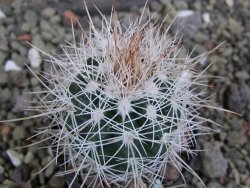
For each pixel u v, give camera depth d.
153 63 0.12
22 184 0.16
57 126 0.15
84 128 0.12
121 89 0.12
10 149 0.16
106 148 0.12
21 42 0.18
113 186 0.14
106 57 0.12
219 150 0.16
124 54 0.12
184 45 0.19
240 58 0.19
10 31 0.19
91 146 0.12
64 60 0.15
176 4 0.20
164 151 0.13
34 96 0.17
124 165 0.12
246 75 0.19
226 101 0.18
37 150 0.16
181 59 0.15
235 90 0.18
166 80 0.13
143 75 0.12
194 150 0.14
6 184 0.16
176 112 0.13
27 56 0.18
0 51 0.18
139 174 0.13
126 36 0.14
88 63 0.13
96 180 0.13
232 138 0.17
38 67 0.18
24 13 0.19
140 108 0.12
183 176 0.14
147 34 0.14
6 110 0.17
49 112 0.13
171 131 0.13
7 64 0.18
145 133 0.12
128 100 0.12
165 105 0.12
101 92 0.12
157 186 0.14
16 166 0.16
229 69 0.19
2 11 0.19
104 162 0.12
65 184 0.16
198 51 0.19
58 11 0.19
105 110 0.12
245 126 0.18
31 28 0.19
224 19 0.20
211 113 0.17
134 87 0.12
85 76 0.13
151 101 0.12
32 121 0.17
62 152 0.14
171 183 0.14
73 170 0.13
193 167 0.16
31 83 0.18
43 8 0.19
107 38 0.13
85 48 0.14
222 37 0.19
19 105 0.17
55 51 0.18
